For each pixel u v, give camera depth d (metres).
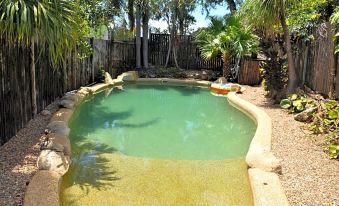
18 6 4.08
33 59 6.04
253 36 12.00
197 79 13.69
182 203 3.60
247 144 5.76
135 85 12.59
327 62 7.23
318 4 8.27
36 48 6.34
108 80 11.63
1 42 4.61
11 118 5.02
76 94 8.34
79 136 5.94
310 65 8.51
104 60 12.55
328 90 7.15
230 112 8.32
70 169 4.36
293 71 8.31
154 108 8.64
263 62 10.30
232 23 12.46
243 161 4.88
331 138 4.94
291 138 5.41
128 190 3.85
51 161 4.01
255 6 8.02
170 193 3.82
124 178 4.17
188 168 4.57
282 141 5.25
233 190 3.92
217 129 6.73
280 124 6.30
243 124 7.15
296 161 4.41
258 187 3.55
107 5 12.92
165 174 4.35
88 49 10.03
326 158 4.52
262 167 4.08
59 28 4.25
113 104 8.96
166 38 15.73
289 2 8.21
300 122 6.44
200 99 10.12
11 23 3.88
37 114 6.47
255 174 3.88
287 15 8.88
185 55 15.57
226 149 5.48
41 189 3.29
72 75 9.40
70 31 4.49
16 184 3.51
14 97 5.16
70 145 5.03
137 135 6.16
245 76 12.26
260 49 11.98
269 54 9.43
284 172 4.05
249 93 10.23
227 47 12.35
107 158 4.86
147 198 3.68
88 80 10.95
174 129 6.66
